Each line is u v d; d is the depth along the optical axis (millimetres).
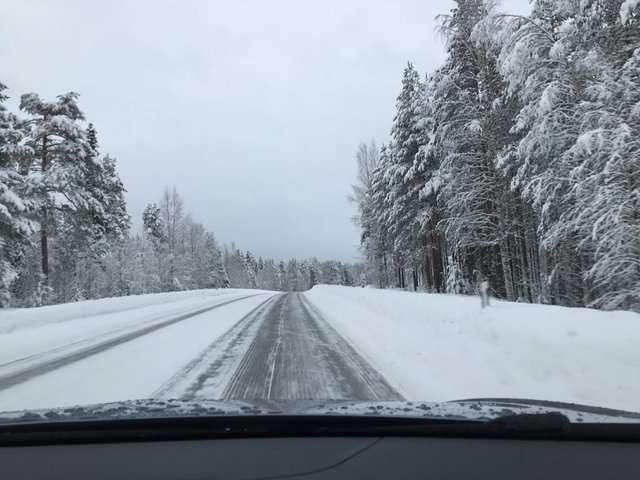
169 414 2971
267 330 12289
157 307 21375
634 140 10859
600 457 2467
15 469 2373
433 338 8336
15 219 21734
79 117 28016
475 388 5746
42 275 27500
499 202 18578
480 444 2672
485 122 18141
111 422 2777
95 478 2250
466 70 19594
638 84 11414
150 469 2350
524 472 2285
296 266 139500
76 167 26812
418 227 27891
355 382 6402
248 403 3473
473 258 24031
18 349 9773
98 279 38125
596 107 12062
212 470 2328
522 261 23469
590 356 5328
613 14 13078
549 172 14211
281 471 2309
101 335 11602
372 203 39156
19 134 23266
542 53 14305
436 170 24172
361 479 2211
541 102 12766
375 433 2824
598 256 12055
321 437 2838
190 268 57375
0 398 5941
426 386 6039
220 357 8453
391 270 45000
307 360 8055
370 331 11188
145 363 7949
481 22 14578
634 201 10773
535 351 6004
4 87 23078
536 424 2691
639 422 2760
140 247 47688
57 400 5770
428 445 2664
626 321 5695
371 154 40719
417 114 27125
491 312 7867
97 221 31281
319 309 19859
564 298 18375
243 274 95250
